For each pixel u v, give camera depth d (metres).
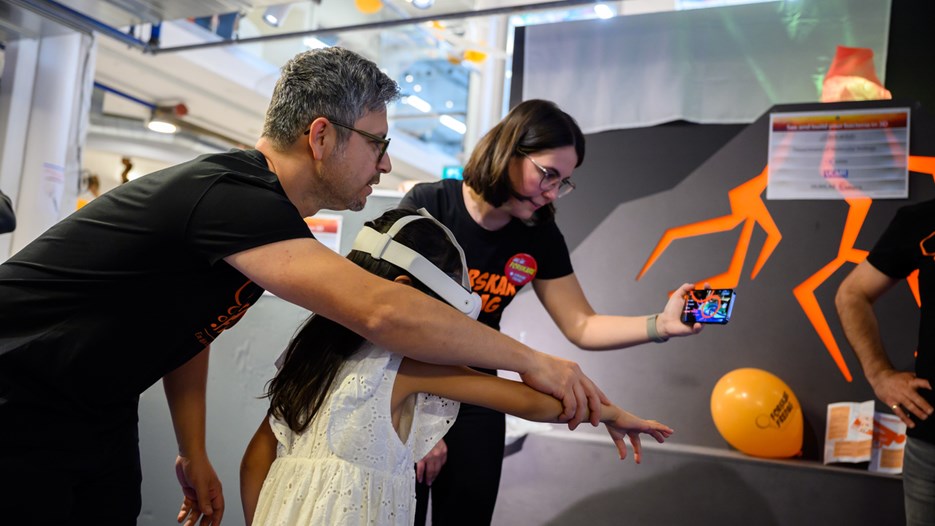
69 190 3.13
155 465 2.70
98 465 1.26
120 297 1.17
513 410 1.29
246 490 1.34
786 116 2.93
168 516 2.67
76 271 1.16
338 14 2.78
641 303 3.09
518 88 3.30
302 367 1.26
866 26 2.83
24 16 2.78
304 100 1.23
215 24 3.01
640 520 2.77
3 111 3.00
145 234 1.15
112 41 5.62
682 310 1.86
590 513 2.84
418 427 1.27
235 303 1.25
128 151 7.52
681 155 3.07
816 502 2.56
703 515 2.69
